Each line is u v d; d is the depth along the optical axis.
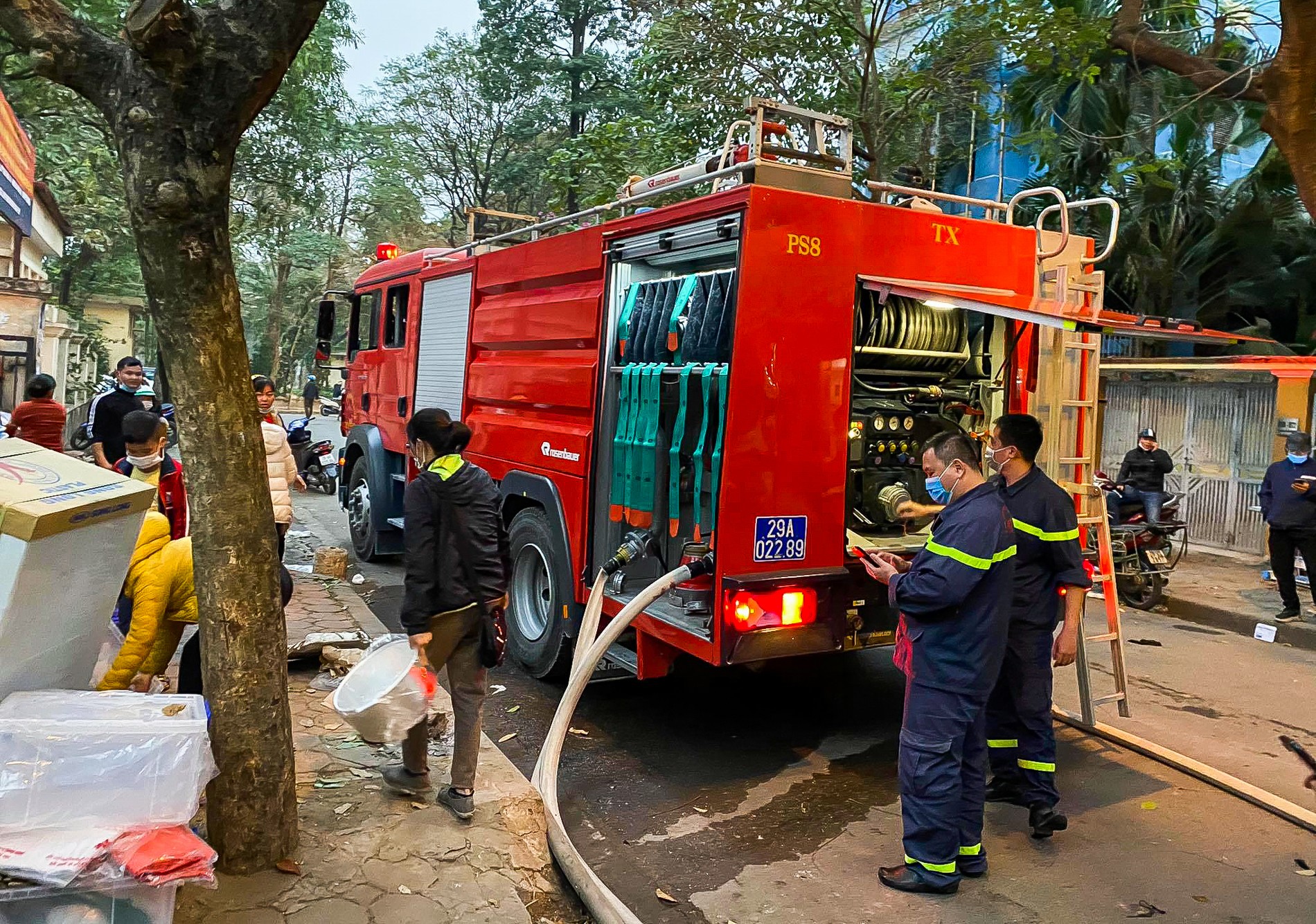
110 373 30.41
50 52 2.52
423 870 3.12
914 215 4.71
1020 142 12.38
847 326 4.47
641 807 4.20
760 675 6.14
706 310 4.43
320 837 3.29
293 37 2.50
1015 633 3.98
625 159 12.43
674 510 4.59
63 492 2.63
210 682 2.93
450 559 3.43
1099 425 12.91
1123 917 3.33
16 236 16.70
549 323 5.76
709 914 3.32
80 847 2.18
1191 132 13.69
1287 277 14.10
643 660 4.84
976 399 5.38
